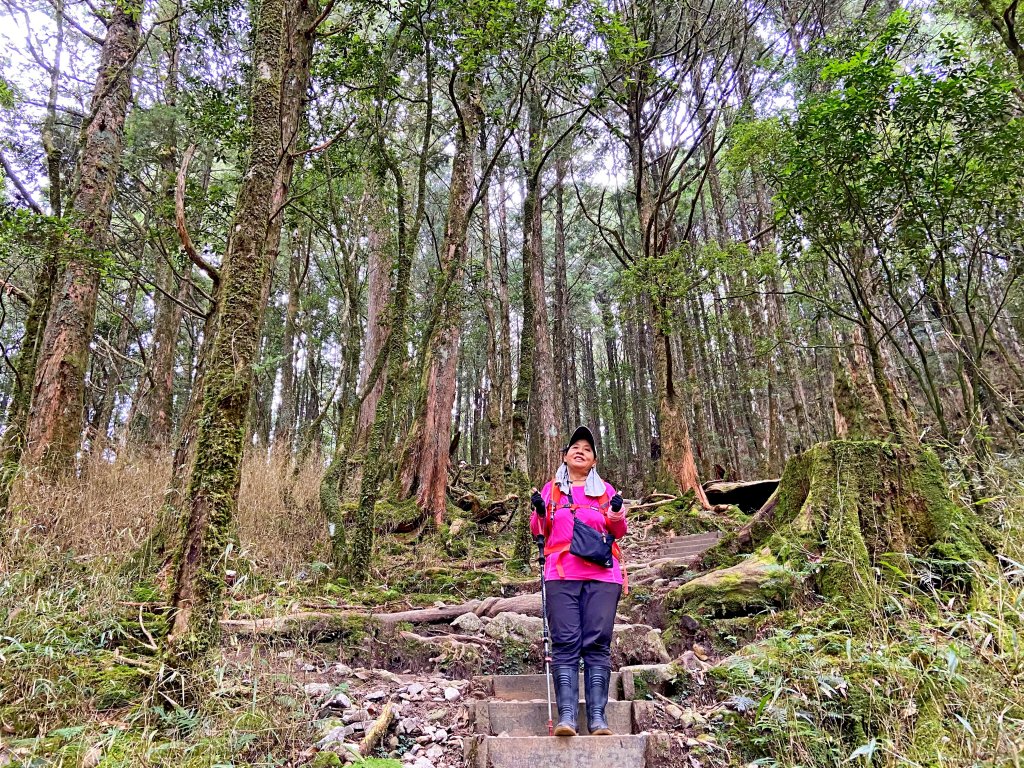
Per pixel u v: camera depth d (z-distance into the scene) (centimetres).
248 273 374
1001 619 282
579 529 333
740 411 1898
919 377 562
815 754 277
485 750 296
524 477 718
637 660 425
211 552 332
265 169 393
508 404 1798
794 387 1478
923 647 296
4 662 302
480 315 2302
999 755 226
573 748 298
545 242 2561
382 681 410
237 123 765
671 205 1311
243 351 364
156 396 1283
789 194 555
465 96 733
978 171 505
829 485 464
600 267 2556
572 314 2762
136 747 259
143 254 1239
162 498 609
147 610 412
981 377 572
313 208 957
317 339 2189
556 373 2133
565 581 332
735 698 329
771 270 794
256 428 1712
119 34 775
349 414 963
